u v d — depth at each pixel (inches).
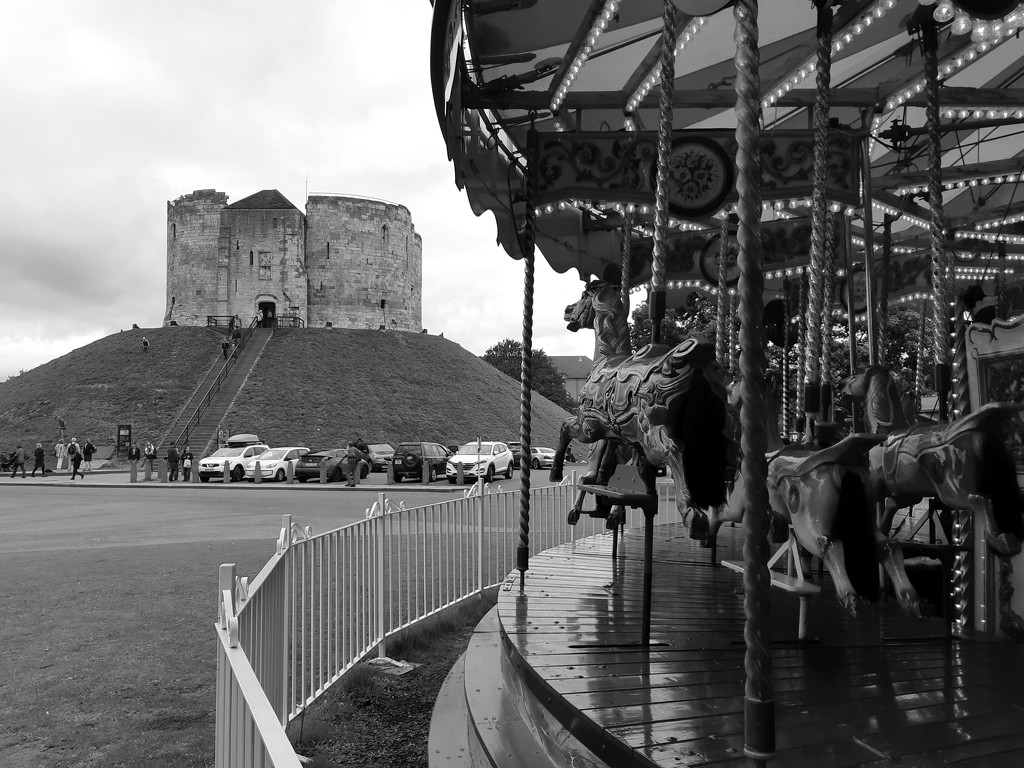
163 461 1368.1
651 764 88.0
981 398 163.0
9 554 465.4
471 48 220.8
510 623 166.4
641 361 158.1
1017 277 418.3
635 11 205.8
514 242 255.9
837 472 121.1
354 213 2913.4
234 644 102.2
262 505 791.1
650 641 149.6
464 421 2214.6
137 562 430.9
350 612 237.9
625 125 279.6
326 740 189.0
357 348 2485.2
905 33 225.6
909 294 396.2
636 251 379.2
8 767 169.2
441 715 172.9
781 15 219.5
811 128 262.1
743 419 85.7
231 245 2763.3
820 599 197.8
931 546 152.4
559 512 387.9
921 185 291.0
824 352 204.7
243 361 2319.1
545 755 123.6
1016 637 153.1
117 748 178.9
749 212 87.0
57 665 243.9
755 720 81.6
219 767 111.3
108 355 2416.3
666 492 418.3
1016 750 91.5
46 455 1882.4
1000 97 246.7
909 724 101.1
